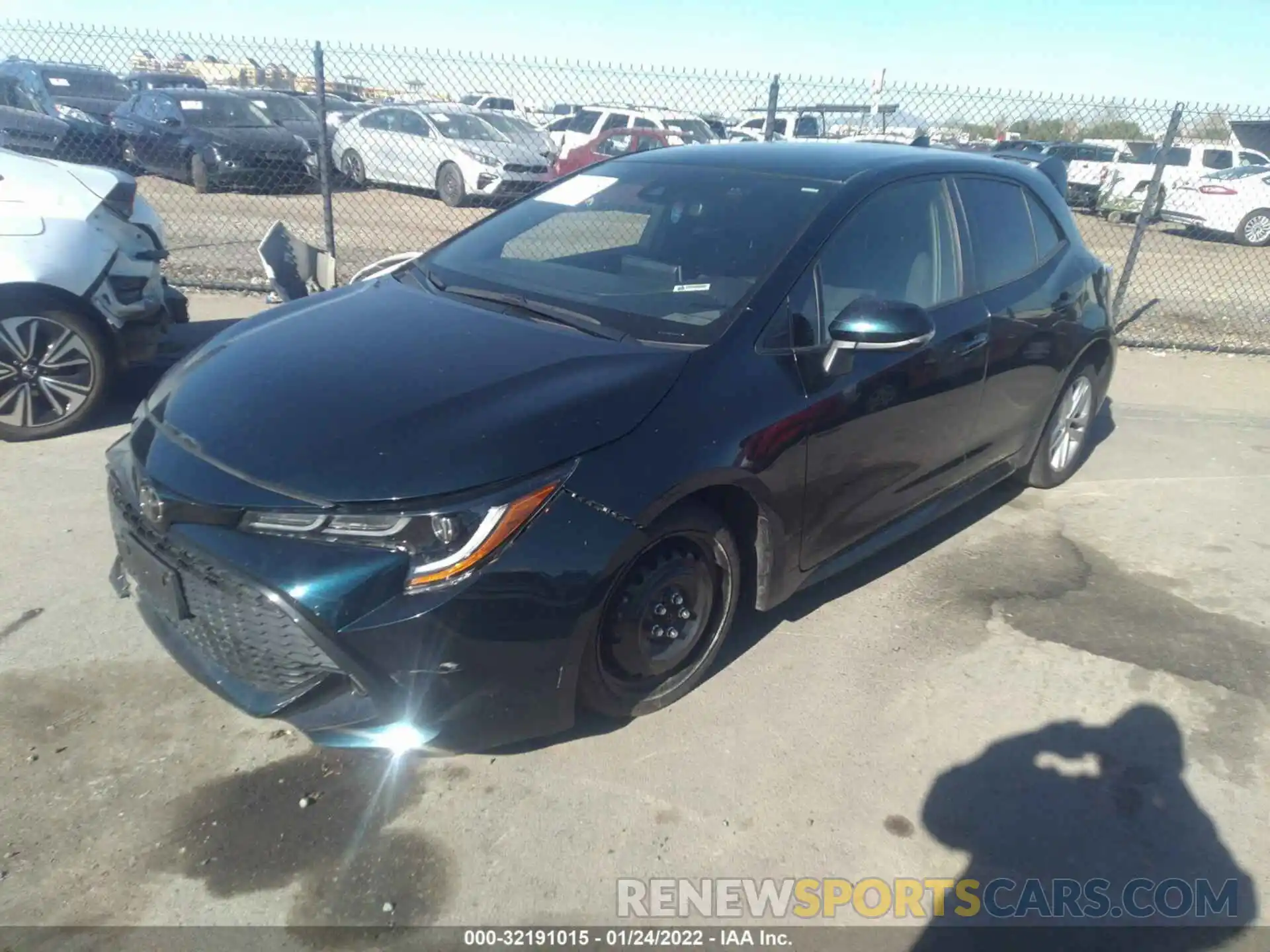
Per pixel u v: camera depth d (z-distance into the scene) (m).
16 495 4.32
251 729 2.92
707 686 3.26
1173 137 8.19
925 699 3.27
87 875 2.40
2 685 3.05
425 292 3.49
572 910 2.39
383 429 2.53
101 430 5.11
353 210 13.48
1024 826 2.74
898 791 2.84
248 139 14.12
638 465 2.64
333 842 2.54
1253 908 2.51
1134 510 4.95
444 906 2.38
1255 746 3.13
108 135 15.16
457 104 16.20
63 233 4.77
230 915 2.32
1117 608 3.96
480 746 2.61
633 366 2.85
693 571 2.94
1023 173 4.51
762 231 3.37
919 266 3.70
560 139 16.81
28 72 15.94
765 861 2.57
